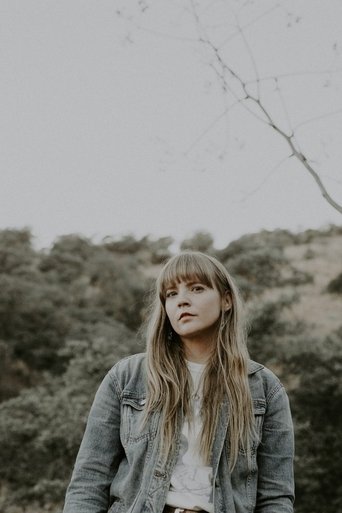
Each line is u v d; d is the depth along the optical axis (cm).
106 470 168
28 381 1700
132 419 168
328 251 2688
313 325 1658
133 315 2038
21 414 1109
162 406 167
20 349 1769
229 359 173
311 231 3031
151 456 161
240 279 1952
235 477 162
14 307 1838
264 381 179
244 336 185
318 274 2348
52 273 2356
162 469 158
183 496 156
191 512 154
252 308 1381
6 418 1089
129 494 159
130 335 1773
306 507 975
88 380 1140
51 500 1001
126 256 2745
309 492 987
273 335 1344
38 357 1742
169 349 177
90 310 1986
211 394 168
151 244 3056
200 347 178
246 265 2202
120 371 178
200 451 160
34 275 2286
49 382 1317
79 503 161
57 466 1041
